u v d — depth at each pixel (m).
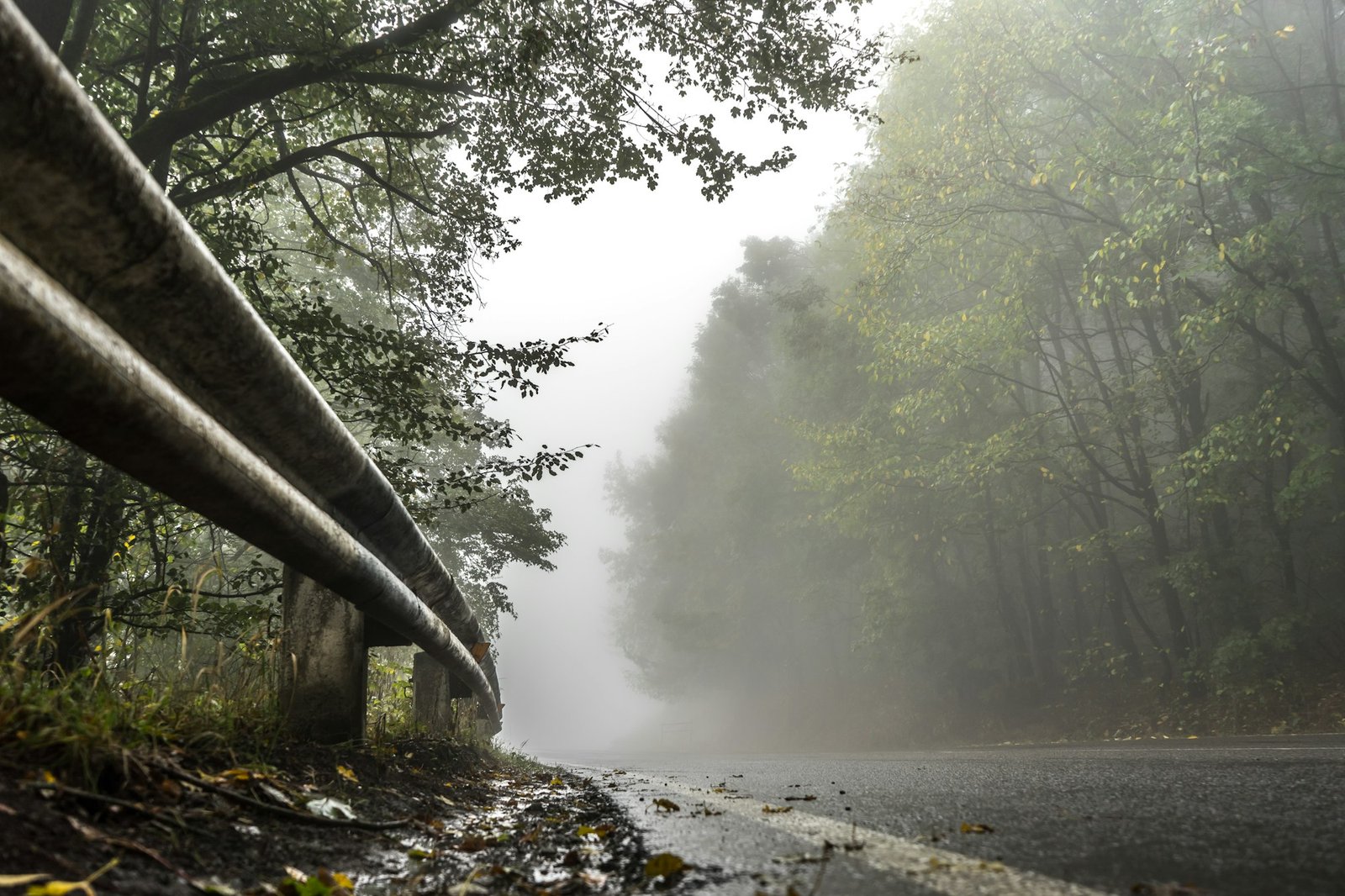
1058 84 15.17
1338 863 1.64
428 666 5.78
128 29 10.56
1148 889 1.48
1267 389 14.02
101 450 1.64
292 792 2.39
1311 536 16.05
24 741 1.78
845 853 2.00
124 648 3.46
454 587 4.72
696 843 2.27
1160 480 15.39
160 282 1.72
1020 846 2.00
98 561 6.23
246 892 1.55
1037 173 14.63
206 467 1.86
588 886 1.77
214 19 10.83
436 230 12.41
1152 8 12.80
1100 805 2.69
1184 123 12.37
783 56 10.80
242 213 9.36
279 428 2.38
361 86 10.66
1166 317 15.84
